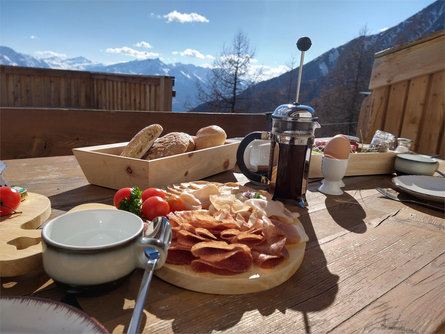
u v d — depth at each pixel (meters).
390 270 0.59
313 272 0.57
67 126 1.66
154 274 0.52
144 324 0.41
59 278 0.42
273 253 0.54
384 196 1.11
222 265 0.51
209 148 1.18
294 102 0.95
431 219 0.89
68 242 0.50
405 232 0.78
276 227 0.64
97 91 4.64
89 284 0.42
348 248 0.68
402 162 1.36
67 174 1.15
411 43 2.53
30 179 1.07
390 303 0.48
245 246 0.51
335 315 0.45
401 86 2.72
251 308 0.46
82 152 1.00
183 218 0.62
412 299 0.50
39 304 0.33
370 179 1.37
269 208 0.74
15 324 0.32
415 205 1.02
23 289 0.47
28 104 4.09
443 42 2.30
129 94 4.24
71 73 4.37
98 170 1.00
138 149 1.07
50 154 1.64
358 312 0.46
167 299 0.47
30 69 3.98
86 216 0.52
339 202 1.01
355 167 1.39
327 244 0.70
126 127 1.80
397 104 2.77
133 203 0.70
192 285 0.49
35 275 0.51
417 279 0.56
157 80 3.90
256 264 0.54
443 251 0.68
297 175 0.95
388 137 1.49
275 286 0.52
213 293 0.49
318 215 0.88
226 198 0.73
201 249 0.52
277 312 0.45
